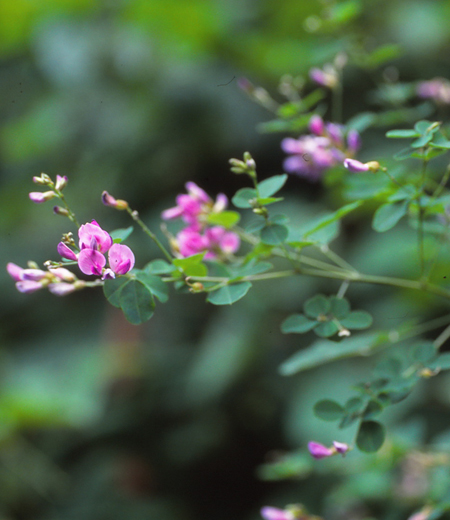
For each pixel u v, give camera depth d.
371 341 0.95
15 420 1.43
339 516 1.09
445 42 1.43
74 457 1.60
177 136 1.53
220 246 0.95
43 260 1.81
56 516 1.46
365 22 1.47
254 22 1.55
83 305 1.81
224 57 1.53
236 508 1.54
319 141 0.98
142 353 1.66
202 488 1.57
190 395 1.50
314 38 1.23
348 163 0.90
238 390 1.49
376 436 0.90
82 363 1.59
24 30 1.63
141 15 1.51
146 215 1.58
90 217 1.66
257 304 1.45
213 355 1.49
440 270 1.25
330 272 0.94
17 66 1.76
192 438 1.54
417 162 1.20
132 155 1.58
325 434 1.22
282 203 1.43
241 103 1.47
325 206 1.40
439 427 1.26
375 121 1.00
